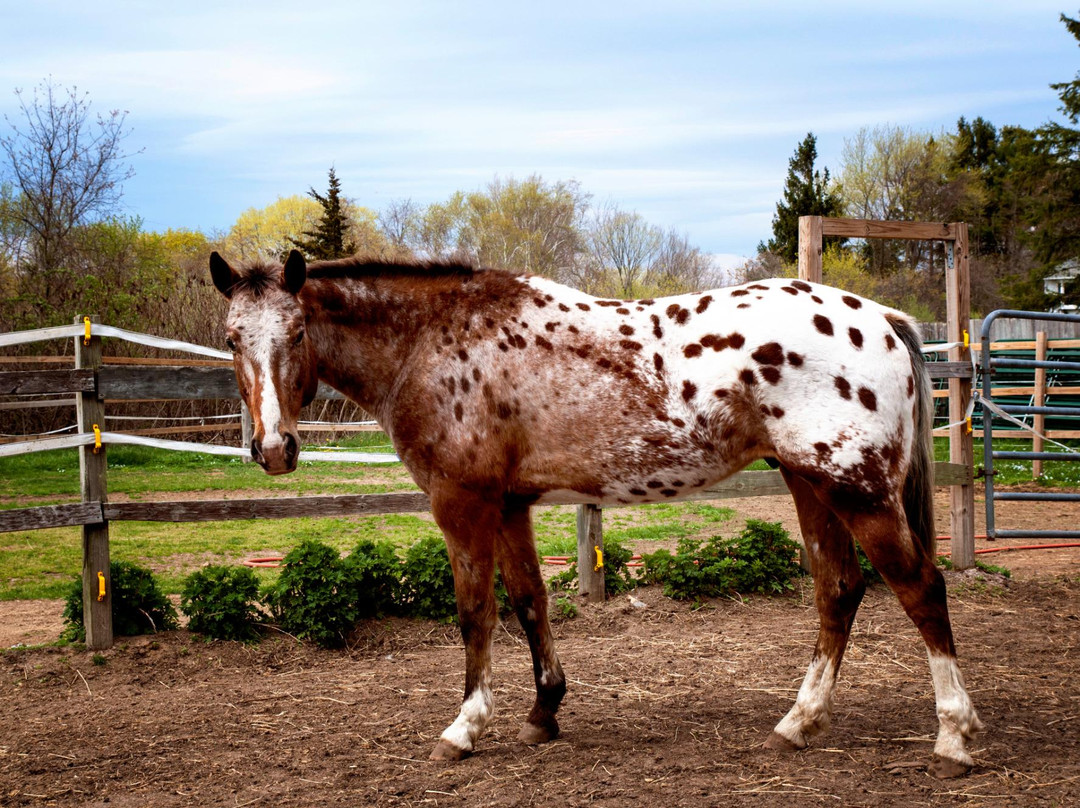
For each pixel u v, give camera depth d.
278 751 3.93
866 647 5.41
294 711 4.51
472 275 4.22
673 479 3.79
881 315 3.76
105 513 5.56
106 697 4.84
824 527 3.86
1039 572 7.66
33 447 5.45
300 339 3.87
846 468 3.46
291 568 5.99
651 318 3.84
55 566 8.43
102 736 4.18
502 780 3.51
